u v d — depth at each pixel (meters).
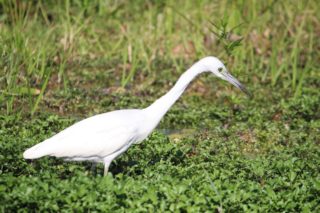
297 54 18.64
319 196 9.93
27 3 19.94
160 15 20.27
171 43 19.38
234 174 10.69
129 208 8.98
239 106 15.89
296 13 19.20
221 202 9.16
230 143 12.81
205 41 19.44
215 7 20.53
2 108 14.48
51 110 15.02
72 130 10.12
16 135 12.26
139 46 18.70
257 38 19.66
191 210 8.91
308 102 15.39
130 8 21.25
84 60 18.02
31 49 16.02
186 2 20.83
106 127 10.10
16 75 14.44
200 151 12.21
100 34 19.34
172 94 10.55
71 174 10.55
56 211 8.91
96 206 8.88
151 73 17.97
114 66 18.19
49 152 9.95
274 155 12.28
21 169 10.49
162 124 14.59
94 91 16.14
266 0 20.12
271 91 17.23
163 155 11.39
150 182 9.68
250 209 9.26
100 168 10.95
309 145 12.88
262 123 14.36
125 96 15.98
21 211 8.83
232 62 18.08
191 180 9.84
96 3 20.16
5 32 15.63
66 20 18.45
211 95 16.84
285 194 9.70
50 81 16.39
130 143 10.34
